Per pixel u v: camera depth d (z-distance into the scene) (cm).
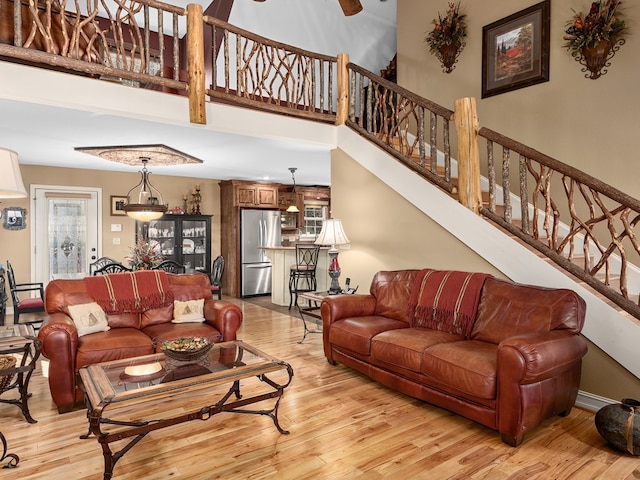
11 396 319
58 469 221
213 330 359
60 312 338
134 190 750
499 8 465
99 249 715
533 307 288
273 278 748
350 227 498
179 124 396
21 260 656
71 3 541
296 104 473
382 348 318
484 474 215
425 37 544
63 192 686
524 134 442
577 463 225
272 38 640
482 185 478
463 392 262
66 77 328
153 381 228
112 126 434
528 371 232
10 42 318
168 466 223
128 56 597
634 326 267
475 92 490
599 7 373
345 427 268
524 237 326
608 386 285
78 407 300
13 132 457
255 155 589
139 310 369
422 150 405
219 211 857
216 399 313
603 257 284
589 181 283
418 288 363
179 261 769
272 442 248
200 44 384
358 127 479
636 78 359
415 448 241
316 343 467
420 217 413
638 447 224
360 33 676
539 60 425
